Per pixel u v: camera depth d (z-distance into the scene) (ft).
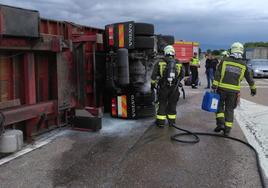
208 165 18.52
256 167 18.28
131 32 28.66
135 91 29.71
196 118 31.30
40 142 22.54
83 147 21.57
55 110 24.41
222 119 25.59
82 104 26.89
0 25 18.57
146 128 26.84
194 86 59.52
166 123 28.84
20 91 22.30
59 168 17.94
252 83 25.40
